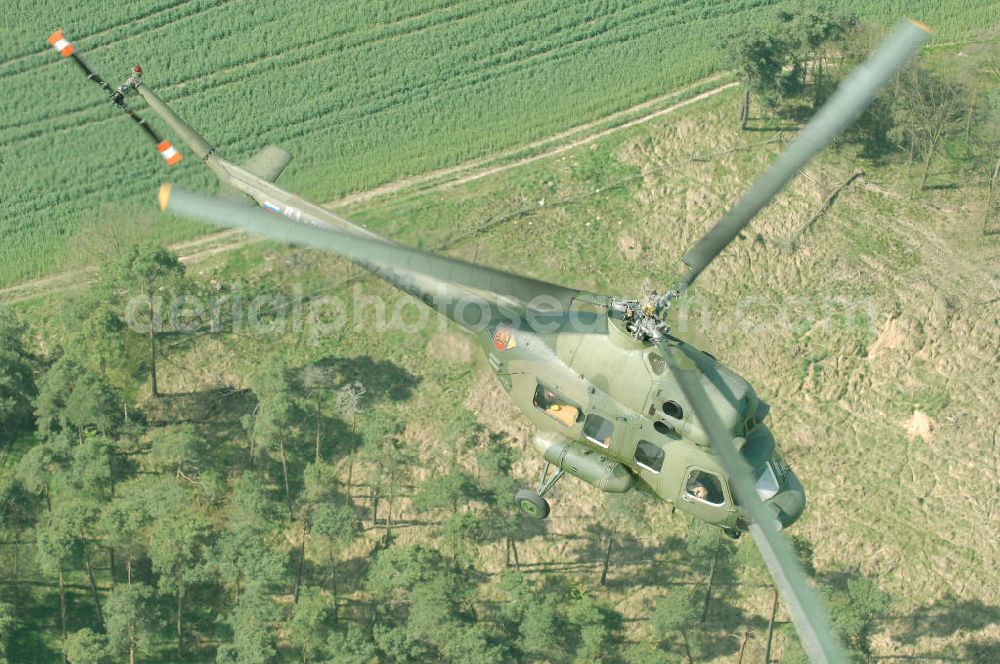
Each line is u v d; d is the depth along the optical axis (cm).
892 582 5106
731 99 6606
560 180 6322
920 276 5775
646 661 4872
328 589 5244
